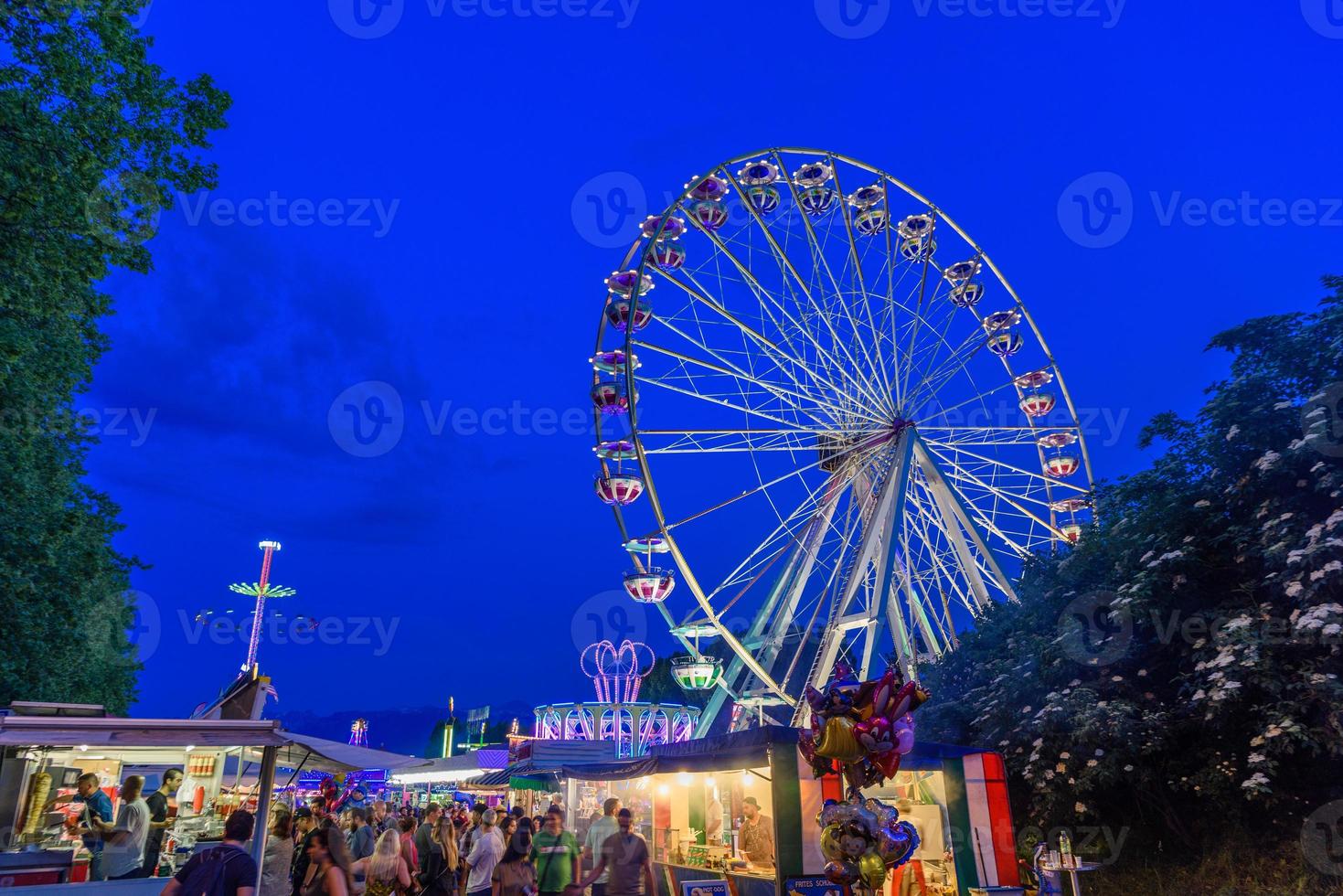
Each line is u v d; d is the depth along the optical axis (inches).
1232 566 667.4
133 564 1024.2
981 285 1446.9
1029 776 684.1
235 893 276.4
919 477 1267.2
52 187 512.7
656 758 631.2
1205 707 596.4
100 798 477.1
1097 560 810.8
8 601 779.4
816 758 350.9
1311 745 539.8
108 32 538.6
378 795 1747.0
